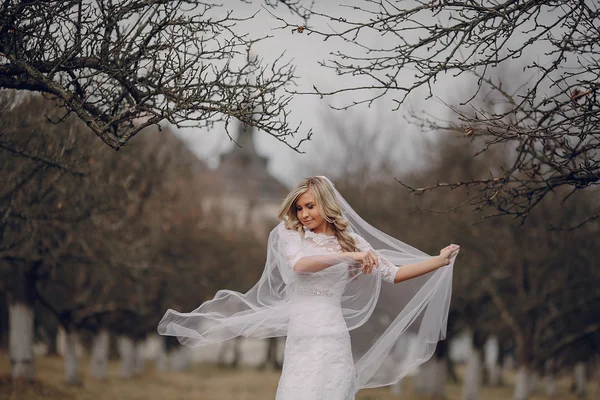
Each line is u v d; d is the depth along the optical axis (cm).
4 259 1528
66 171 1036
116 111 682
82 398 1923
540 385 3631
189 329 561
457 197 2192
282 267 525
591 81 609
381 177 3116
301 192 529
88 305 2308
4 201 1195
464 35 588
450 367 3566
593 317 2059
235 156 8162
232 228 3447
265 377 3522
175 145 2547
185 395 2366
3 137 986
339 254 509
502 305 2173
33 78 625
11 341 1909
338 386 500
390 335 572
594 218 792
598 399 2625
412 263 576
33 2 623
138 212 2050
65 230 1562
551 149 697
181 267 2414
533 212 1983
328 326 508
